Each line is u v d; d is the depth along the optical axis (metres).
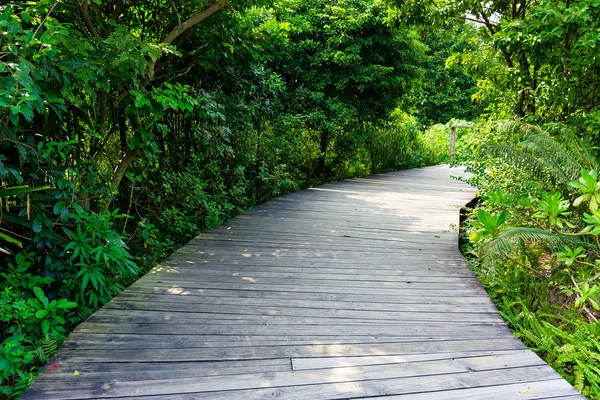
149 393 1.80
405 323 2.49
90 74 2.47
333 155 9.20
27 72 1.95
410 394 1.83
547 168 3.63
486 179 4.45
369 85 8.46
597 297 3.12
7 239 2.23
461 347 2.22
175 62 4.45
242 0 3.96
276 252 3.80
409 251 3.90
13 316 2.13
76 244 2.58
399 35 8.49
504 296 3.12
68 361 2.01
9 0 2.39
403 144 11.31
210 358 2.07
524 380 1.93
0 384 1.97
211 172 5.07
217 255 3.68
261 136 6.47
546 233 3.01
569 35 4.10
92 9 3.12
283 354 2.13
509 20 4.72
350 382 1.90
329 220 5.09
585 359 2.41
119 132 4.00
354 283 3.10
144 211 4.22
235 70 5.21
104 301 2.77
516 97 5.49
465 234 4.67
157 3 3.98
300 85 8.29
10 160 2.49
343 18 8.16
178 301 2.72
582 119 4.22
